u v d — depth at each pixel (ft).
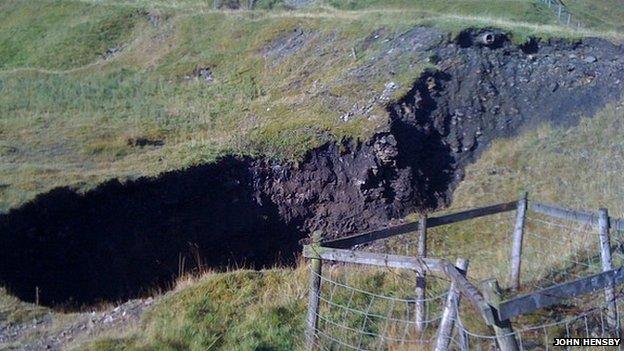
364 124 71.72
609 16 122.31
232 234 65.82
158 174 63.16
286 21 103.60
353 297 29.04
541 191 61.46
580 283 19.49
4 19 127.75
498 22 88.17
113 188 60.80
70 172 62.44
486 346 23.03
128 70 105.50
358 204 68.64
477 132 75.00
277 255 67.21
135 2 126.41
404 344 24.63
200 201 65.16
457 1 111.86
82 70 107.34
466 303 24.62
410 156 71.10
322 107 77.15
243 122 78.48
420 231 28.68
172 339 27.86
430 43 83.20
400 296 28.58
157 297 35.70
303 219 69.05
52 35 119.75
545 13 107.55
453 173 72.13
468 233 51.83
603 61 81.30
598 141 68.39
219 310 30.27
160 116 80.84
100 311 36.88
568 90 77.92
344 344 25.04
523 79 79.77
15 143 71.82
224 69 98.99
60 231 57.26
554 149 68.95
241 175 68.03
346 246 27.07
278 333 27.63
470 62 80.74
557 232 37.06
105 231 59.62
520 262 29.86
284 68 93.97
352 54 88.79
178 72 100.63
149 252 61.00
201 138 73.46
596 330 24.30
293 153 69.77
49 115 82.28
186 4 123.75
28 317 36.55
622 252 30.35
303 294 30.60
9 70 108.78
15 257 53.57
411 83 76.28
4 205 55.26
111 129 75.92
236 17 110.93
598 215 27.81
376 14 99.45
